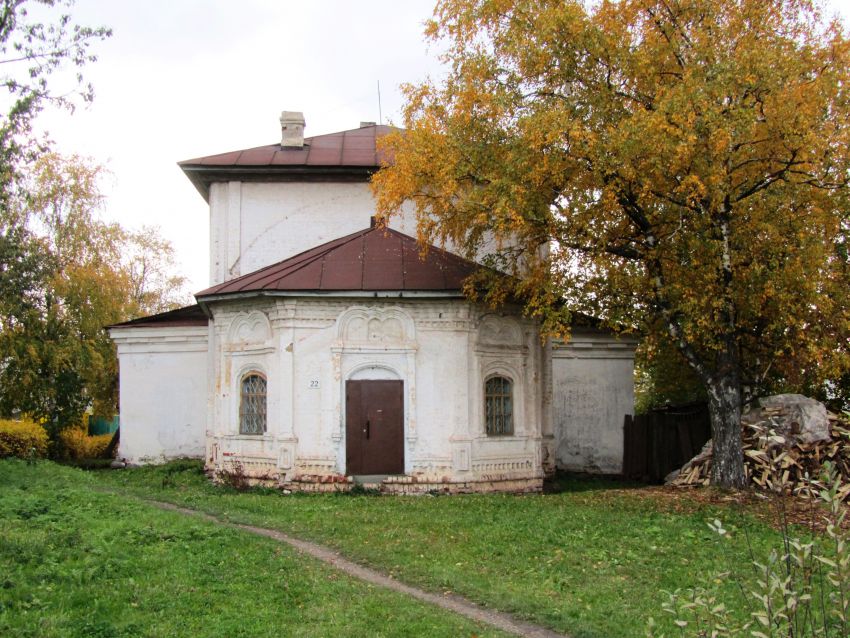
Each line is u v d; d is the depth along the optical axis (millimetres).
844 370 19125
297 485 18750
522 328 20625
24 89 18750
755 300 16188
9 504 14164
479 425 19484
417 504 16922
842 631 6285
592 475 25531
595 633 8680
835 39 15648
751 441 18516
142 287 50312
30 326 29125
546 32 15703
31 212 34250
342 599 9539
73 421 30047
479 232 18172
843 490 6234
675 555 12227
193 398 25797
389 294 19000
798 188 16109
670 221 16703
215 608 8953
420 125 17250
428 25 17469
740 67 15133
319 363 19156
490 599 9859
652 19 16688
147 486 20109
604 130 15992
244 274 23188
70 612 8547
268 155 23797
